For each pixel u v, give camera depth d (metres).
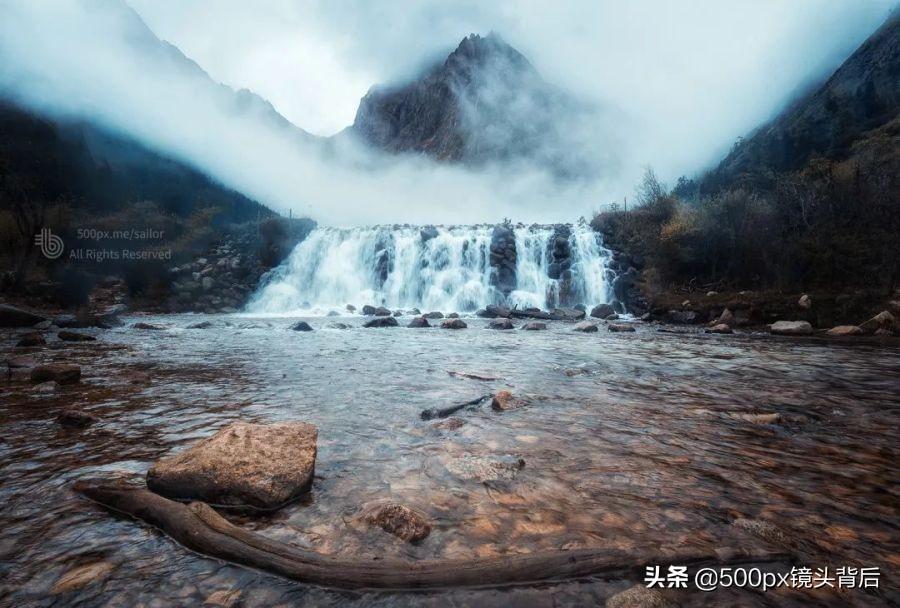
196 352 8.32
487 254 23.05
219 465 2.43
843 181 17.56
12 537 2.00
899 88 43.97
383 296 23.61
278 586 1.69
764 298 15.93
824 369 6.98
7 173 25.78
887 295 14.17
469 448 3.23
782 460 3.05
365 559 1.81
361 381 5.66
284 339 10.71
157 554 1.89
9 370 6.01
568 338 11.52
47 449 3.14
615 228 24.30
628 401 4.77
